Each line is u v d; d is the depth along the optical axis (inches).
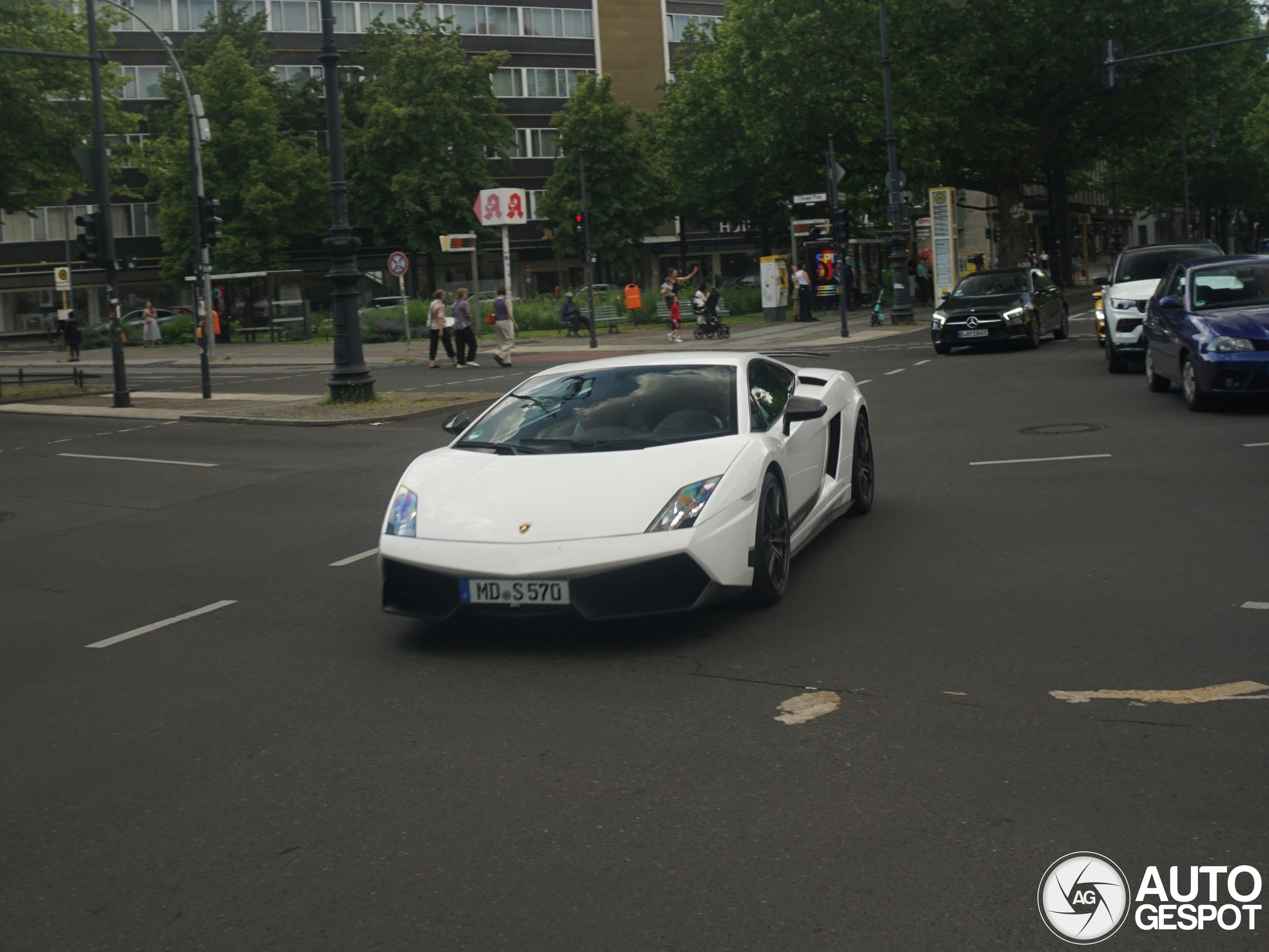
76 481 540.4
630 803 159.2
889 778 161.6
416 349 1487.5
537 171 3080.7
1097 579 258.7
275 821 161.9
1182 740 168.1
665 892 133.9
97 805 172.2
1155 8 1573.6
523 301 2015.3
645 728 187.3
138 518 437.1
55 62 1123.9
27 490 520.1
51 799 175.9
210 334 1508.4
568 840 149.0
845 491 326.6
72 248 2650.1
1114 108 1697.8
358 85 2682.1
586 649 232.8
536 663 226.4
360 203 2534.5
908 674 204.4
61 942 132.9
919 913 126.1
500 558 227.3
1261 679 190.4
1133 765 160.7
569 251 2662.4
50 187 1160.8
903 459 446.6
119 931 134.3
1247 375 480.4
